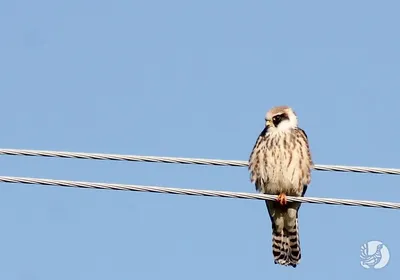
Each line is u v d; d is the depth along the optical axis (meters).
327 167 13.93
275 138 16.55
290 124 16.67
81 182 13.05
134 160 13.52
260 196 13.21
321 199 13.29
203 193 13.15
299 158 16.45
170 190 13.14
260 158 16.62
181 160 13.57
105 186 13.08
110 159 13.52
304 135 16.69
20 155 13.44
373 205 13.06
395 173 13.70
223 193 13.24
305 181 16.55
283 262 16.80
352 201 13.12
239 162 13.72
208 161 13.66
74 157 13.41
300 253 16.72
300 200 13.28
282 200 15.55
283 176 16.42
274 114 16.69
